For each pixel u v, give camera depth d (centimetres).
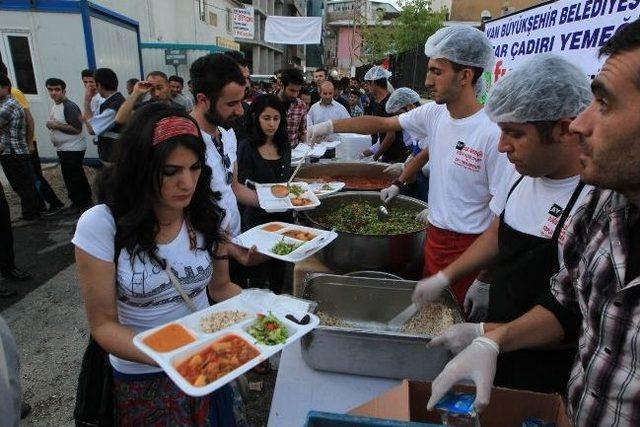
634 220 87
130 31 829
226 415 146
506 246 146
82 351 279
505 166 181
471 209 199
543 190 135
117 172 117
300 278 209
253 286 315
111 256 120
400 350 134
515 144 130
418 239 211
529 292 137
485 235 166
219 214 143
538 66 123
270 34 1012
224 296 160
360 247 200
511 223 145
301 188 280
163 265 127
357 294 172
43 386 248
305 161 411
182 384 102
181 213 133
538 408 106
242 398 163
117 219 120
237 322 131
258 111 291
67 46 691
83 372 139
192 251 136
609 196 95
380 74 573
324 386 136
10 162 483
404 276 219
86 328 303
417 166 272
